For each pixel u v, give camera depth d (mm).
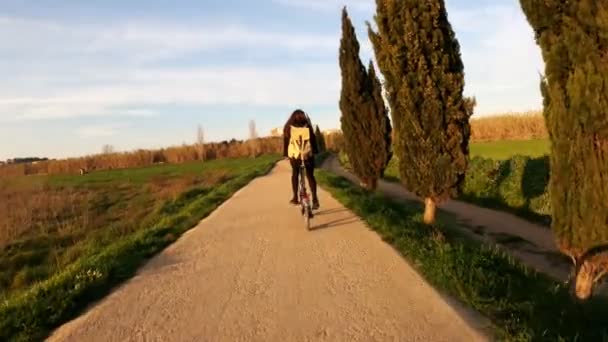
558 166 5215
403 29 9406
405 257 7484
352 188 17688
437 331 4719
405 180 9984
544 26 5117
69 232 18062
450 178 9508
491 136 57781
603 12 4570
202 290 6379
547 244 10633
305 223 10648
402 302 5547
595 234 5000
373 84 17609
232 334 4922
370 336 4691
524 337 4336
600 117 4773
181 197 23250
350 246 8398
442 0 9406
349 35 17516
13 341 4949
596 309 5086
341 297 5820
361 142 17688
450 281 5953
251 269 7281
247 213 13109
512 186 16656
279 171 35969
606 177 4867
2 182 42188
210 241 9492
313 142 10273
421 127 9500
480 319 4941
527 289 5797
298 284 6414
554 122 5184
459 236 9711
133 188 37344
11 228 19078
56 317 5480
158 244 9242
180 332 5027
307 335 4797
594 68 4750
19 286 11727
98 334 5051
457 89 9383
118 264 7582
